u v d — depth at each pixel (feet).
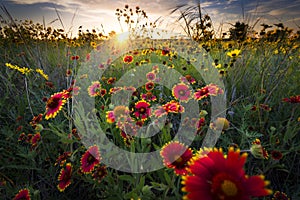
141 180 1.03
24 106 2.12
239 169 0.64
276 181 1.46
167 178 0.96
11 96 2.34
